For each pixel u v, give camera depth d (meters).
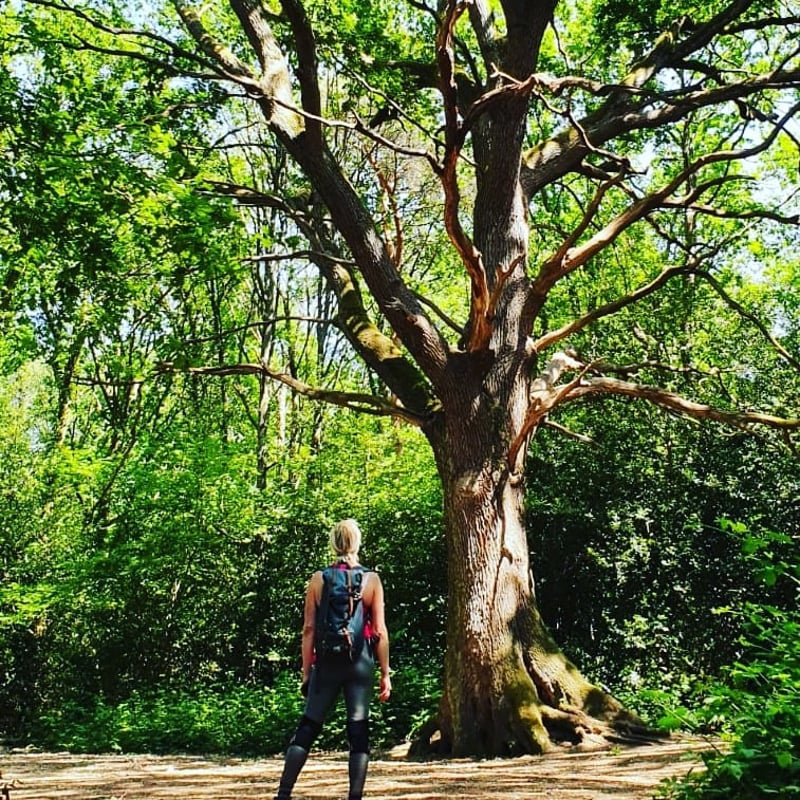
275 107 13.61
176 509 19.72
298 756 5.89
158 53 15.90
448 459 13.21
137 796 8.37
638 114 15.41
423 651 17.27
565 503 16.92
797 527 16.28
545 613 17.25
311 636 6.14
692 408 13.95
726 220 23.45
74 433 30.78
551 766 10.04
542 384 14.34
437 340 13.29
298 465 23.20
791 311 20.80
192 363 15.48
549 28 21.34
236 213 12.87
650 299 19.16
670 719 4.68
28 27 13.12
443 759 11.88
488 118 15.14
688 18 16.14
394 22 19.80
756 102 18.80
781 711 4.53
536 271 23.84
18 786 9.45
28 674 21.05
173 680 19.50
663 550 16.61
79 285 12.46
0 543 22.12
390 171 25.66
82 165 11.49
